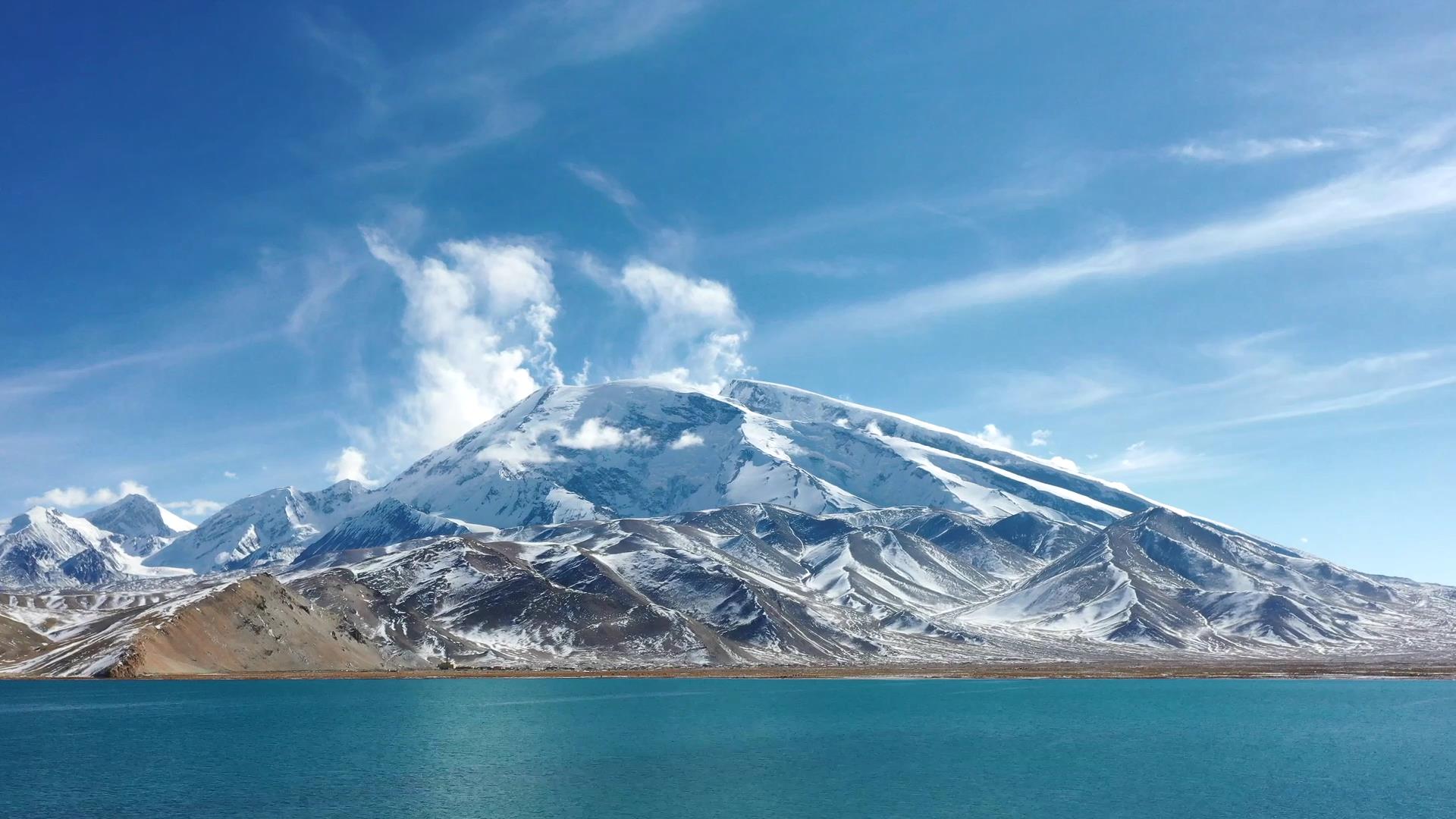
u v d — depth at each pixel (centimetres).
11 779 11038
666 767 12119
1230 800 10375
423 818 9106
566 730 16312
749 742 14838
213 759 12569
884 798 10262
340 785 10750
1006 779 11488
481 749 13688
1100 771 12094
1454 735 16462
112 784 10719
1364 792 10850
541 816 9212
